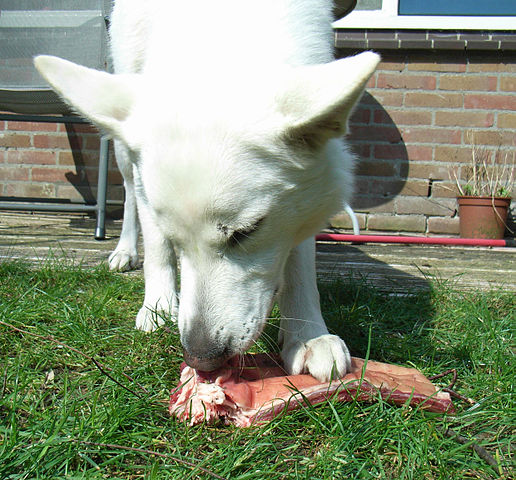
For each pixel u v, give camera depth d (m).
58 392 0.66
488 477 0.52
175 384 0.67
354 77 0.55
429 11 2.16
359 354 0.81
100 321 0.90
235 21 0.73
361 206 2.22
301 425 0.59
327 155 0.69
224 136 0.60
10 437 0.54
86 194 2.37
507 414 0.63
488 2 2.15
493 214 2.01
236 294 0.64
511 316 0.98
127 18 0.93
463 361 0.78
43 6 1.47
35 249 1.50
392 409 0.60
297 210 0.67
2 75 1.51
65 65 0.69
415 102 2.18
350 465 0.53
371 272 1.39
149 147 0.62
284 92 0.60
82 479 0.49
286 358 0.71
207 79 0.63
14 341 0.79
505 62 2.14
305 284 0.76
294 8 0.77
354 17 2.16
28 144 2.37
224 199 0.60
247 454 0.53
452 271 1.43
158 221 0.65
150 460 0.53
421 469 0.52
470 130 2.17
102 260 1.38
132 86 0.68
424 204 2.20
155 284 0.91
